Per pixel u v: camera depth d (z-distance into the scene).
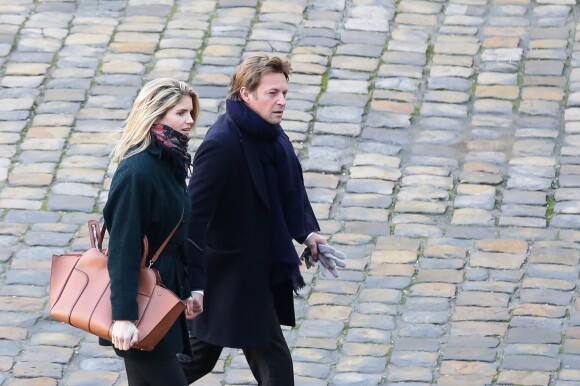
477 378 22.11
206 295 19.53
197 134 29.95
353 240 26.56
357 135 29.98
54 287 17.72
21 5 35.31
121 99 31.34
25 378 22.48
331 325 23.88
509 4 34.78
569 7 34.53
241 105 19.11
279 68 19.05
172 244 18.05
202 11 34.81
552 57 32.53
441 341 23.27
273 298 19.81
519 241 26.28
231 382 22.27
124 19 34.59
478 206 27.52
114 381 22.47
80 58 32.97
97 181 28.66
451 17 34.31
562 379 21.98
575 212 27.17
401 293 24.77
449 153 29.39
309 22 34.16
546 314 23.89
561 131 29.97
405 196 27.95
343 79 31.92
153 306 17.22
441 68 32.28
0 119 30.69
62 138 30.08
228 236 19.25
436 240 26.45
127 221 17.14
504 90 31.42
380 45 33.22
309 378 22.31
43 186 28.45
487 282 24.97
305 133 30.05
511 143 29.67
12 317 24.23
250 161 19.06
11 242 26.62
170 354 18.00
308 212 20.36
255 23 34.16
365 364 22.69
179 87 17.61
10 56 33.06
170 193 17.56
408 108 30.92
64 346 23.45
